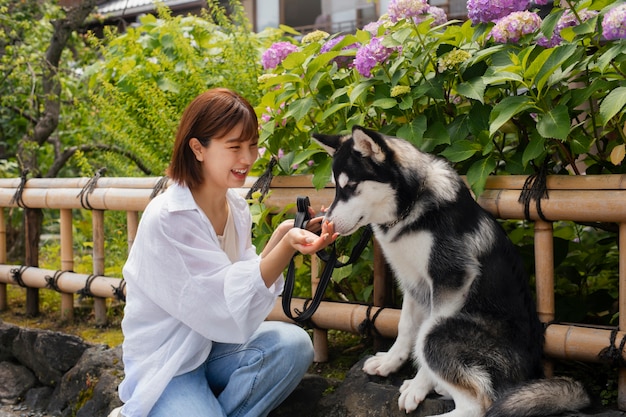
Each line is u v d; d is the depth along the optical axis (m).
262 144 3.33
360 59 2.94
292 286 2.55
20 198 4.43
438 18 3.14
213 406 2.34
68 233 4.29
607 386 2.76
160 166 4.82
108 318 4.30
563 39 2.75
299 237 2.20
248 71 4.62
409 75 3.08
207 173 2.34
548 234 2.65
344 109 3.21
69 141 7.21
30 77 6.43
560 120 2.47
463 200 2.54
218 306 2.26
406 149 2.56
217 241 2.36
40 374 3.65
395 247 2.59
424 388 2.50
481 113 2.88
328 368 3.24
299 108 3.07
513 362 2.39
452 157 2.81
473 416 2.32
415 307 2.71
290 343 2.48
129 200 3.81
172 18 5.09
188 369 2.37
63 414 3.34
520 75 2.60
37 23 6.88
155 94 4.64
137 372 2.35
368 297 3.37
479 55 2.76
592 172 2.90
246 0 7.50
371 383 2.70
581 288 3.29
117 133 4.96
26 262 4.54
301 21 7.31
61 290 4.26
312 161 3.35
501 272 2.50
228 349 2.55
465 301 2.46
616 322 3.07
